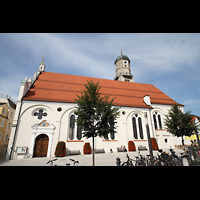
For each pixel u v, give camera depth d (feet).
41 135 63.93
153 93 106.32
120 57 173.99
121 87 102.94
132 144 72.23
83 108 40.91
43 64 116.26
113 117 40.45
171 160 32.76
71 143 65.51
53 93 74.69
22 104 65.67
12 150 57.93
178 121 62.90
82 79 98.73
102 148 69.31
